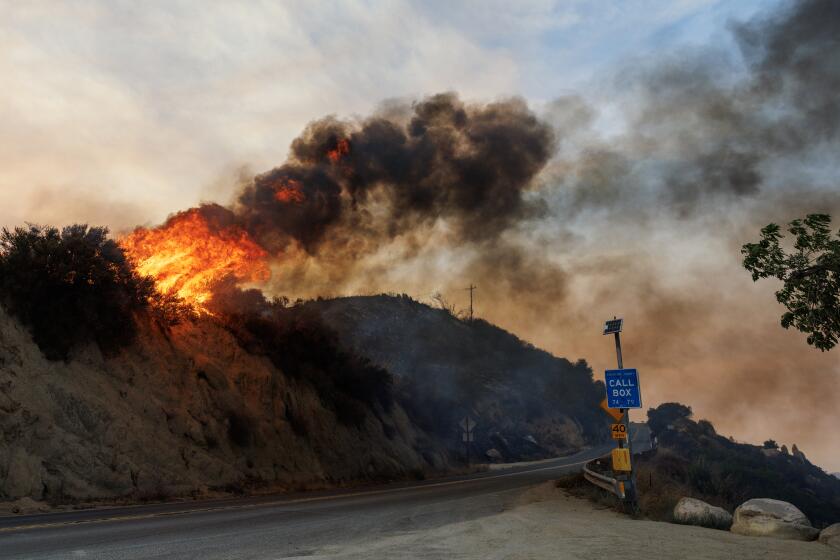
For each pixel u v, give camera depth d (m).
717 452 70.88
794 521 10.90
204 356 25.48
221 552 8.59
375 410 39.41
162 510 14.27
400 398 49.25
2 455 14.90
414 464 38.66
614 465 15.05
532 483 28.20
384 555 8.51
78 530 10.48
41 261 18.78
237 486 21.52
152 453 19.41
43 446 16.06
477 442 70.25
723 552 9.02
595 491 18.91
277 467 24.98
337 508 15.59
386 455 34.94
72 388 18.11
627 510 14.79
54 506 14.63
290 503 16.98
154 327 23.77
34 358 17.53
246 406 25.58
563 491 21.56
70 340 19.09
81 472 16.69
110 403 19.25
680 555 8.70
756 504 11.54
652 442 77.56
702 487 35.62
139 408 20.39
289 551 8.77
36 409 16.44
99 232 21.73
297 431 27.98
